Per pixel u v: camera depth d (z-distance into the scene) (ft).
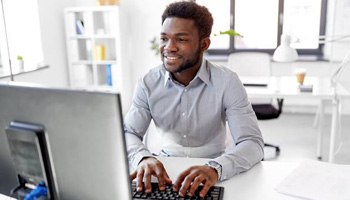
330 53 13.48
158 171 3.38
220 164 3.48
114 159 2.02
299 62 13.61
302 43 14.30
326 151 10.16
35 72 11.70
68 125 2.04
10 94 2.16
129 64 14.62
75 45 13.73
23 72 10.82
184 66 4.11
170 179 3.42
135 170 3.51
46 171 2.18
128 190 2.10
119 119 1.94
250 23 14.67
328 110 13.29
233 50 15.08
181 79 4.42
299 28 14.30
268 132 12.09
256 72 11.51
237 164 3.60
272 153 10.14
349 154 9.86
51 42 12.94
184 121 4.55
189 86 4.42
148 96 4.64
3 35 10.80
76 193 2.21
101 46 13.64
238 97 4.33
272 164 3.86
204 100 4.45
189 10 3.98
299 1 13.98
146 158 3.69
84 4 14.34
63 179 2.20
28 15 12.09
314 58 13.78
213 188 3.22
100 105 1.93
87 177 2.13
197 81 4.41
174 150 4.77
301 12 14.10
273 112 9.72
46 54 12.64
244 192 3.22
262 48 14.84
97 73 14.03
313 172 3.55
